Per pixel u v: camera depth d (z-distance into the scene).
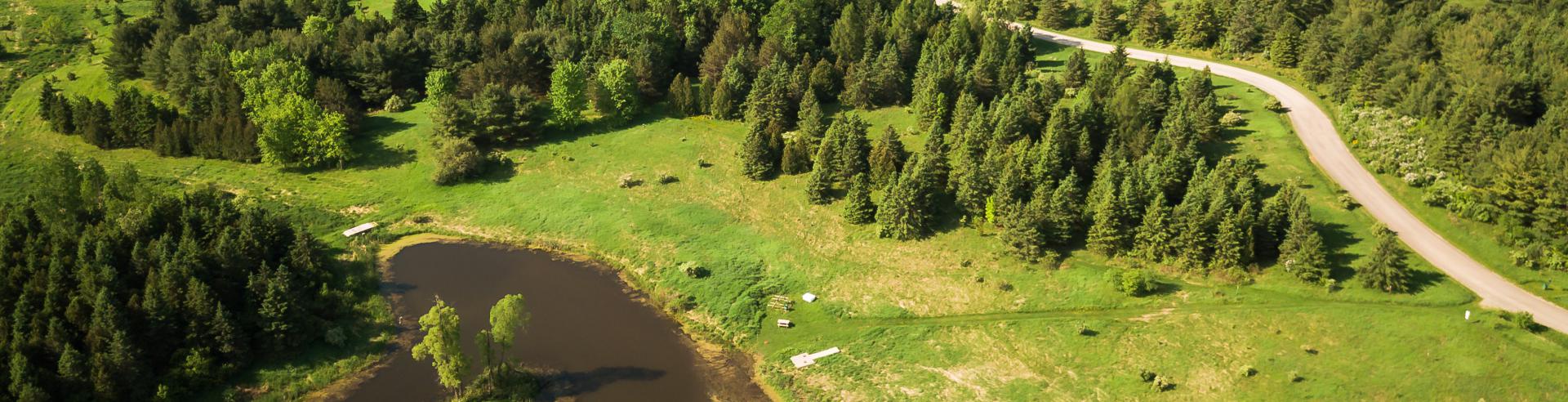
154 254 94.81
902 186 111.12
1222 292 96.94
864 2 165.88
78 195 106.25
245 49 153.62
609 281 109.00
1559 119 106.94
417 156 137.38
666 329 99.19
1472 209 103.31
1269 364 85.94
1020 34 156.75
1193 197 102.12
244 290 94.75
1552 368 81.44
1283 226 101.31
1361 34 134.25
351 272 107.94
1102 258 104.75
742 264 110.62
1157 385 84.50
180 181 129.88
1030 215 105.00
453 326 81.25
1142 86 131.38
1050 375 87.81
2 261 91.25
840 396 87.00
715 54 153.00
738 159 134.38
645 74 150.50
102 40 174.25
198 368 86.12
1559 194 96.12
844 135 124.12
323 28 167.25
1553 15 133.12
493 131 138.62
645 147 139.62
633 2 167.50
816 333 97.44
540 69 157.12
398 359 92.94
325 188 130.00
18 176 129.75
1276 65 149.75
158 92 152.88
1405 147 115.56
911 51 153.25
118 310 86.12
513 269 111.56
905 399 85.88
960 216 114.38
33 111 148.50
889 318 99.44
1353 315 90.62
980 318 97.94
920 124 136.00
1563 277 93.94
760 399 87.69
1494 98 112.75
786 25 157.00
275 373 89.56
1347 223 105.94
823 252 112.06
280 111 132.38
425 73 158.62
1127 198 104.00
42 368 81.88
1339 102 133.75
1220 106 136.62
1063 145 116.31
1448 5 147.62
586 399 86.88
